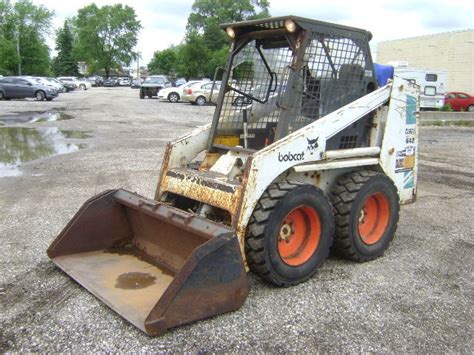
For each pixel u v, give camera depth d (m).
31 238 5.84
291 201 4.46
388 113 5.55
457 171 11.02
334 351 3.67
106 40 102.44
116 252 5.16
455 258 5.65
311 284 4.77
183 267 3.78
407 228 6.76
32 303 4.25
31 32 66.62
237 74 5.47
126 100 34.44
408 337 3.90
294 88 4.80
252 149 5.09
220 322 3.99
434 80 27.55
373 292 4.66
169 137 15.16
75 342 3.68
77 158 11.29
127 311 3.96
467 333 3.99
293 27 4.66
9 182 8.80
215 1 71.19
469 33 34.22
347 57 5.20
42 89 31.47
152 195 7.90
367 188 5.20
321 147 4.89
